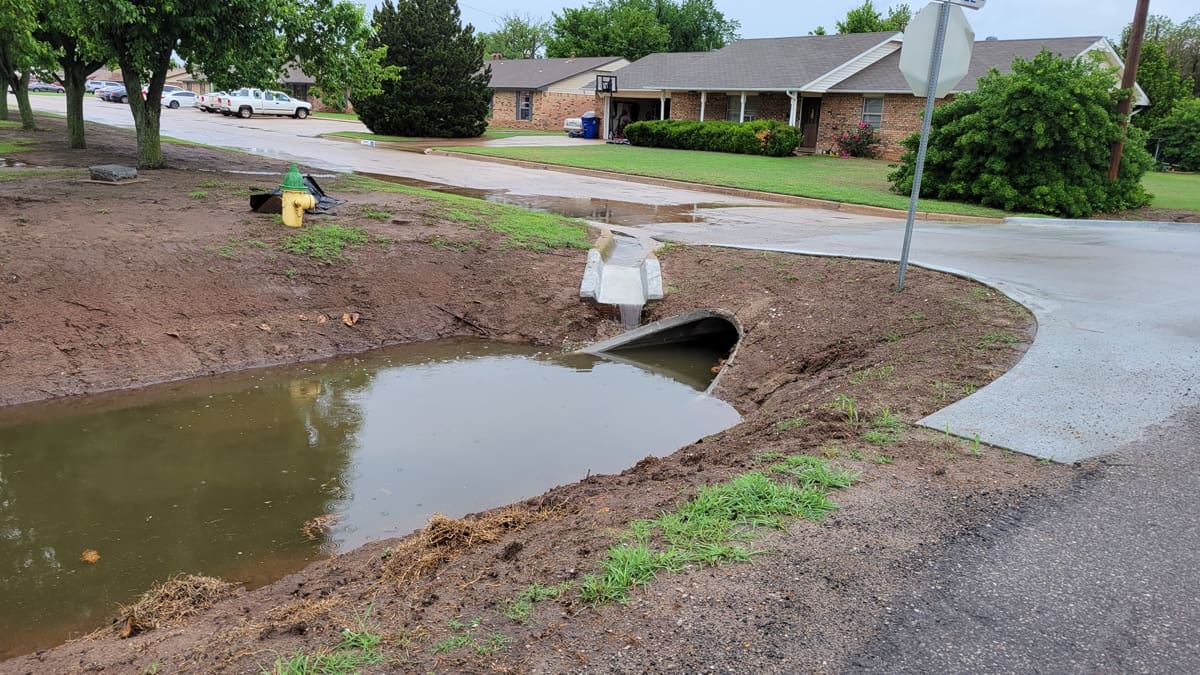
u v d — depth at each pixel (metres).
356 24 16.06
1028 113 17.73
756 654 2.67
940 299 8.02
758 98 35.91
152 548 4.78
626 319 9.87
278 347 8.38
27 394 6.91
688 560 3.25
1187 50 59.00
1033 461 4.30
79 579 4.43
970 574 3.18
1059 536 3.48
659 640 2.74
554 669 2.60
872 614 2.91
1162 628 2.85
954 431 4.75
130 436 6.39
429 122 36.19
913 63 7.63
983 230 14.51
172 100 54.53
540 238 11.66
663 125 34.28
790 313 8.71
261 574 4.49
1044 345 6.34
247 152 22.55
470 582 3.31
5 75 23.88
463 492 5.53
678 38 67.69
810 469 4.18
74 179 12.98
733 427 6.27
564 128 45.56
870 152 31.75
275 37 14.43
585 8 65.38
